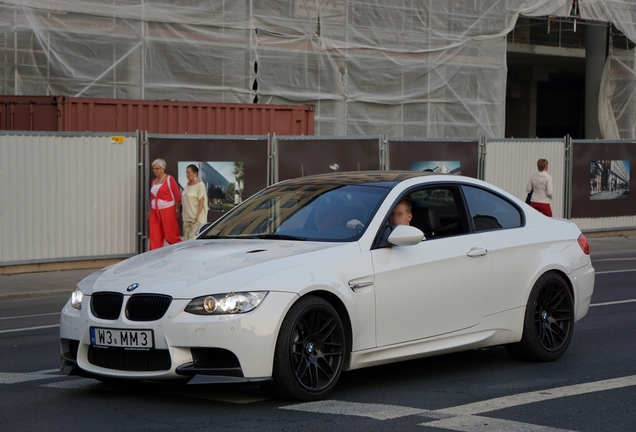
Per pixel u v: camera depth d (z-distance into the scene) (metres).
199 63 21.75
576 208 21.30
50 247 15.43
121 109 18.62
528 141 20.48
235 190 16.88
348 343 5.99
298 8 23.12
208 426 5.26
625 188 22.05
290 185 7.39
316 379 5.84
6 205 14.93
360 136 17.94
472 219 7.00
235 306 5.44
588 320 9.74
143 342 5.52
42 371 7.27
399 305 6.24
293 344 5.65
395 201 6.56
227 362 5.49
